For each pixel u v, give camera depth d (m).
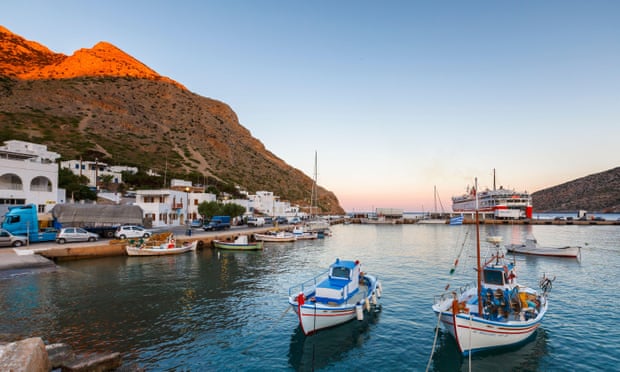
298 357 14.80
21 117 131.88
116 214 44.12
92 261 35.75
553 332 17.81
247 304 21.91
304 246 57.00
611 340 16.78
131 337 16.14
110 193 75.31
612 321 19.55
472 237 76.75
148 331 16.97
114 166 108.75
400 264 38.66
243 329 17.67
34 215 38.66
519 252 49.31
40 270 29.45
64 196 55.47
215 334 16.91
